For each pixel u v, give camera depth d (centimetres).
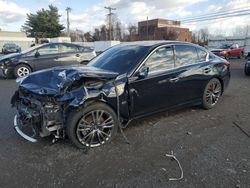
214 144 375
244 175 295
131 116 410
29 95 381
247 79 1001
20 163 326
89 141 363
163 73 438
